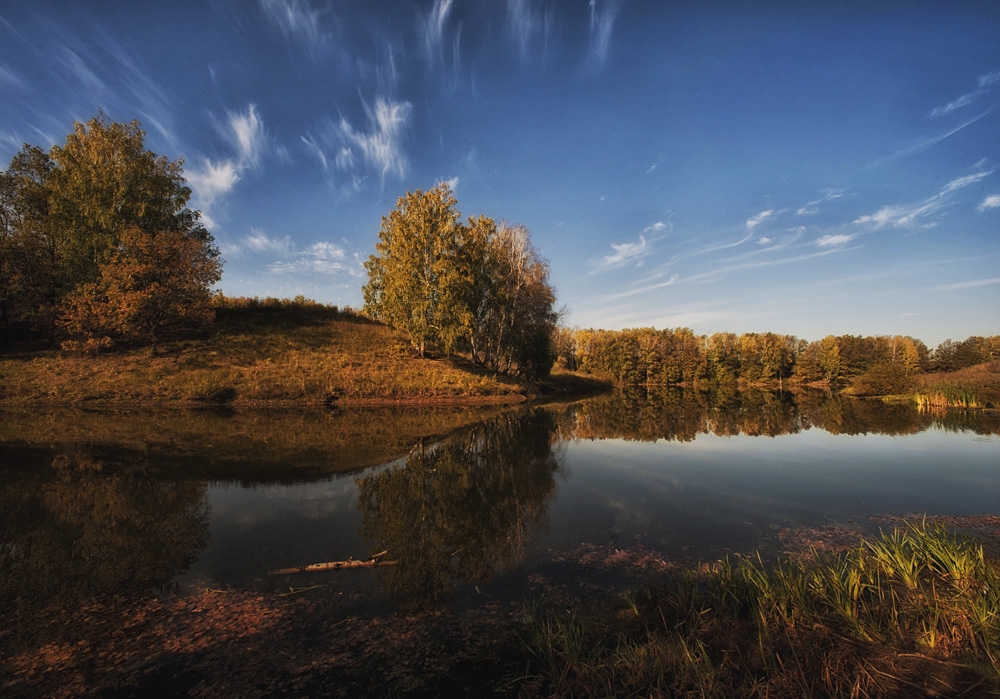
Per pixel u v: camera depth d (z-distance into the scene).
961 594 4.00
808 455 12.14
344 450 12.47
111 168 28.08
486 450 12.98
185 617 4.20
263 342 31.23
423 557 5.62
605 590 4.70
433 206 31.48
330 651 3.67
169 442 13.03
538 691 3.13
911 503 7.70
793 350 98.50
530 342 36.16
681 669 3.25
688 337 100.31
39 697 3.13
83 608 4.37
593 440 14.94
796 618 3.86
